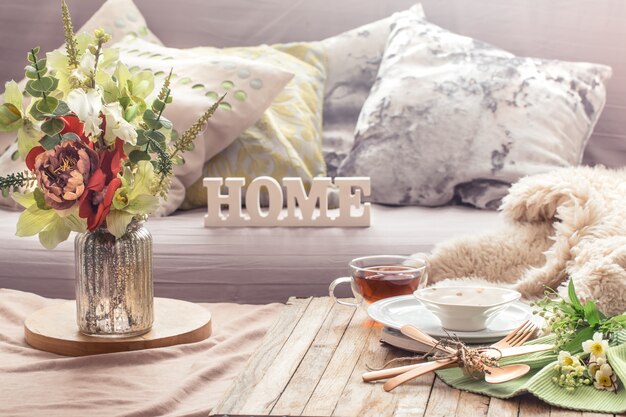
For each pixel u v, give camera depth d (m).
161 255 2.12
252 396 1.11
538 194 1.97
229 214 2.24
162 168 1.52
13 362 1.51
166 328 1.62
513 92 2.60
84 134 1.48
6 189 1.49
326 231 2.20
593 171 2.02
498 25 2.95
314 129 2.70
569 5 2.93
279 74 2.56
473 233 2.12
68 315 1.70
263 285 2.11
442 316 1.32
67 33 1.53
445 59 2.71
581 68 2.72
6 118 1.49
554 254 1.82
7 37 3.05
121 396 1.38
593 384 1.14
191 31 3.02
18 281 2.12
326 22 3.00
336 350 1.29
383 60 2.83
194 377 1.44
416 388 1.14
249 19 3.02
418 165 2.54
